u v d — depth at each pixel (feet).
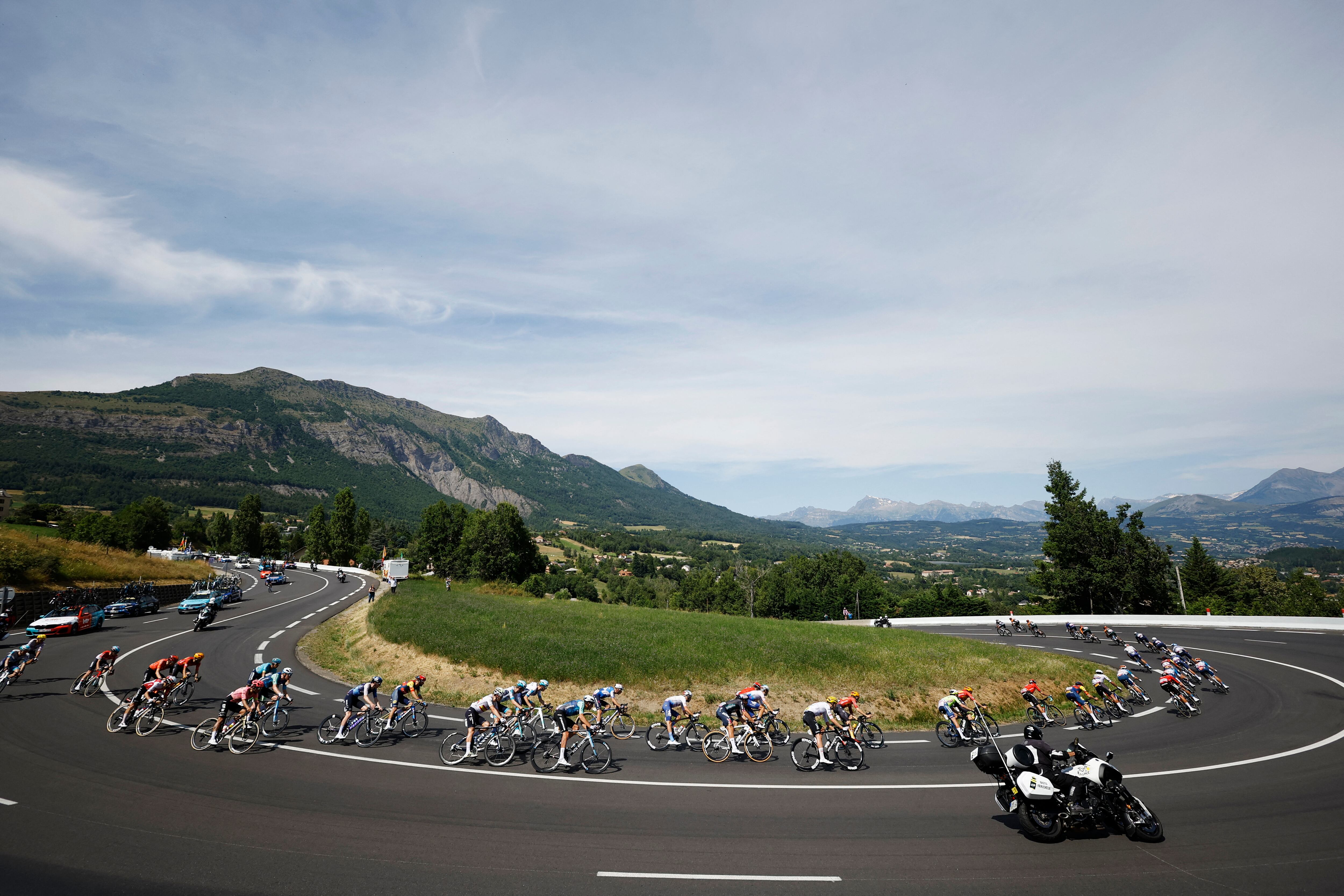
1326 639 127.85
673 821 38.63
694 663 79.97
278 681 56.29
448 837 35.32
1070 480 247.70
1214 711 72.02
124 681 75.36
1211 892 30.30
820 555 462.19
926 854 34.45
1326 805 41.83
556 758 50.67
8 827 34.65
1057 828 36.32
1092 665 97.96
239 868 30.91
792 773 49.24
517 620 109.91
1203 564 285.64
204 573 272.51
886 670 82.02
